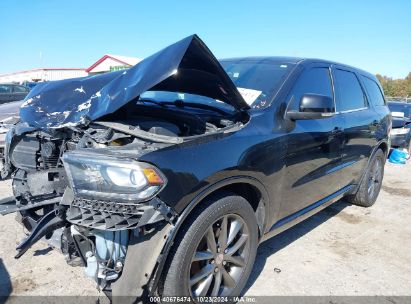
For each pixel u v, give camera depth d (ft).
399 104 35.86
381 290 9.42
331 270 10.27
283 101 9.24
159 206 6.15
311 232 12.92
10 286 8.67
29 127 8.79
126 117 8.40
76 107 8.20
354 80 13.64
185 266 6.77
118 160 6.17
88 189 6.37
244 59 11.64
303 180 9.96
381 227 13.76
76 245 6.98
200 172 6.72
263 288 9.18
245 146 7.64
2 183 16.74
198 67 7.50
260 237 8.85
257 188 8.19
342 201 16.78
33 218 8.62
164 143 6.75
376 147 14.98
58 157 8.54
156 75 6.93
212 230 7.33
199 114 8.89
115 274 6.63
